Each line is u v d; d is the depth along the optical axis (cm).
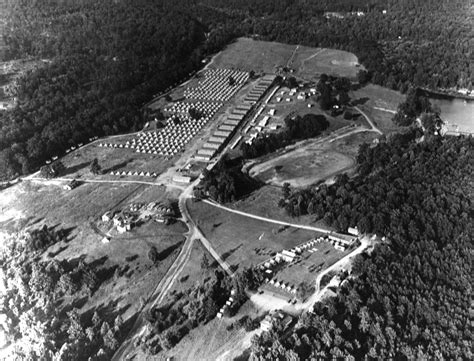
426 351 18038
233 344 18462
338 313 18938
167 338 18688
